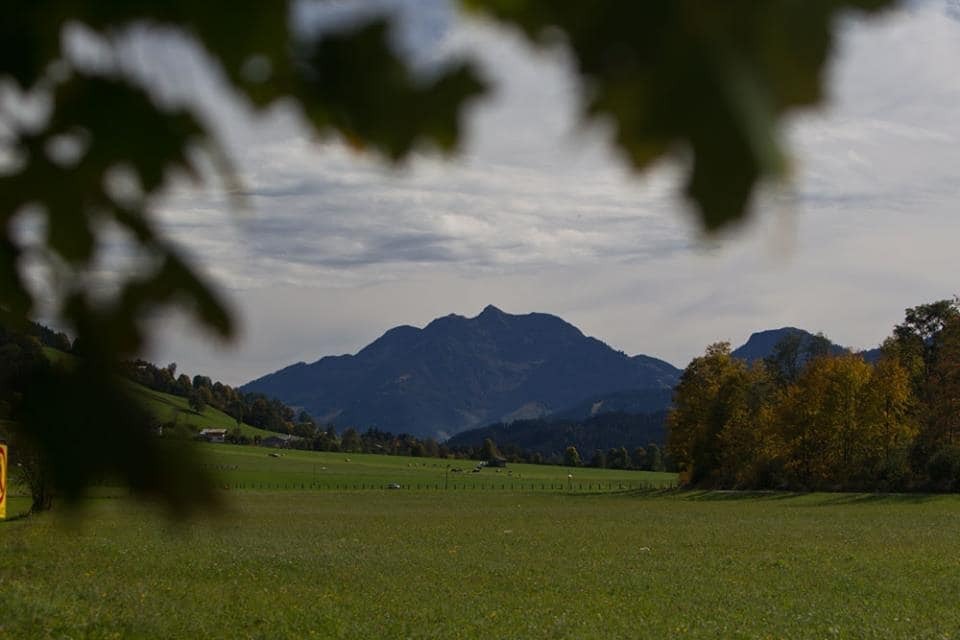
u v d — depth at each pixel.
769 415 88.81
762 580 27.22
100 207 1.21
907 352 95.44
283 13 1.11
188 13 1.11
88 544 29.44
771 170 0.81
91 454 1.11
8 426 1.13
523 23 0.94
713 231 0.81
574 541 39.91
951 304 96.31
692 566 30.59
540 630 18.88
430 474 141.38
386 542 38.19
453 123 1.15
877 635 18.77
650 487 111.00
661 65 0.86
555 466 188.25
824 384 83.06
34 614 17.33
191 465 1.13
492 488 113.88
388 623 19.25
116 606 19.38
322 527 46.34
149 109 1.17
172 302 1.20
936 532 45.03
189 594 21.86
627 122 0.85
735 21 0.86
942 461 78.50
